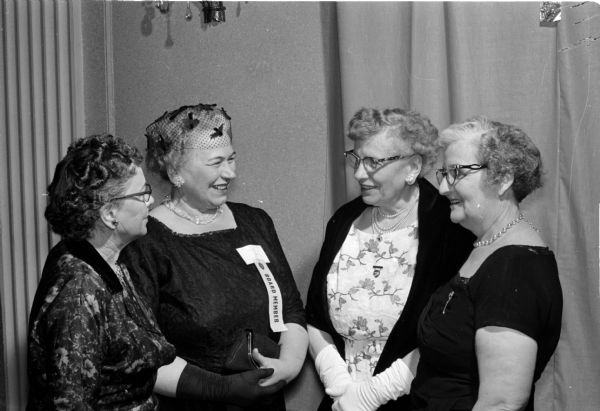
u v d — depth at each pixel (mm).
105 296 1913
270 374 2582
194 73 3309
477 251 2129
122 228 2008
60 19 3293
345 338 2734
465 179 2086
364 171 2535
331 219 2854
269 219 2893
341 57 3000
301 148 3188
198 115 2590
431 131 2572
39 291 1928
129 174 1984
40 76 3244
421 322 2180
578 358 2809
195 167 2551
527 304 1921
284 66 3182
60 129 3307
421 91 2928
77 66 3377
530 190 2129
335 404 2666
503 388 1880
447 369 2076
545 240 2826
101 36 3391
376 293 2617
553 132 2809
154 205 3229
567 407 2832
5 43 3152
